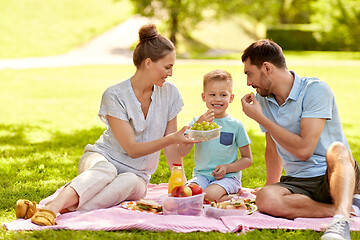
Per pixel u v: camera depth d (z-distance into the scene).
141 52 5.54
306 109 5.19
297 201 5.04
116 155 5.75
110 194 5.36
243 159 6.23
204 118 5.57
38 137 11.23
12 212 5.42
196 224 4.79
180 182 5.72
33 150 9.54
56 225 4.71
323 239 4.31
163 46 5.50
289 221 4.88
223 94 6.22
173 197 5.18
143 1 41.75
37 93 20.17
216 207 5.30
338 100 18.95
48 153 9.21
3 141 10.61
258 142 10.83
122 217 5.06
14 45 40.84
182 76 26.67
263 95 5.41
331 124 5.28
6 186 6.66
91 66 31.67
